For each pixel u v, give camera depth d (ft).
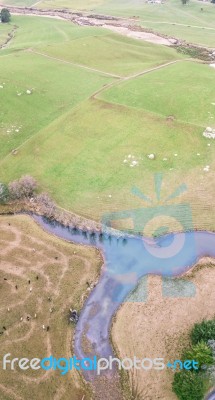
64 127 276.82
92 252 194.49
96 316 167.63
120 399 142.00
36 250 196.13
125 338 159.43
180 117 279.08
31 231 207.31
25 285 179.01
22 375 148.25
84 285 179.22
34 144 262.67
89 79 339.98
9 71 339.36
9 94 307.37
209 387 140.87
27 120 286.05
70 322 165.37
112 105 296.51
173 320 163.94
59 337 160.15
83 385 146.30
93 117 284.82
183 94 305.53
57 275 183.42
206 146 250.78
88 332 162.30
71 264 188.65
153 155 243.60
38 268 186.80
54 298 173.78
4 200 222.28
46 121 285.02
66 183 231.91
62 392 144.05
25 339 159.22
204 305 168.55
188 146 251.60
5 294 175.42
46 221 213.05
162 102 297.33
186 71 348.38
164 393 142.51
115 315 167.63
